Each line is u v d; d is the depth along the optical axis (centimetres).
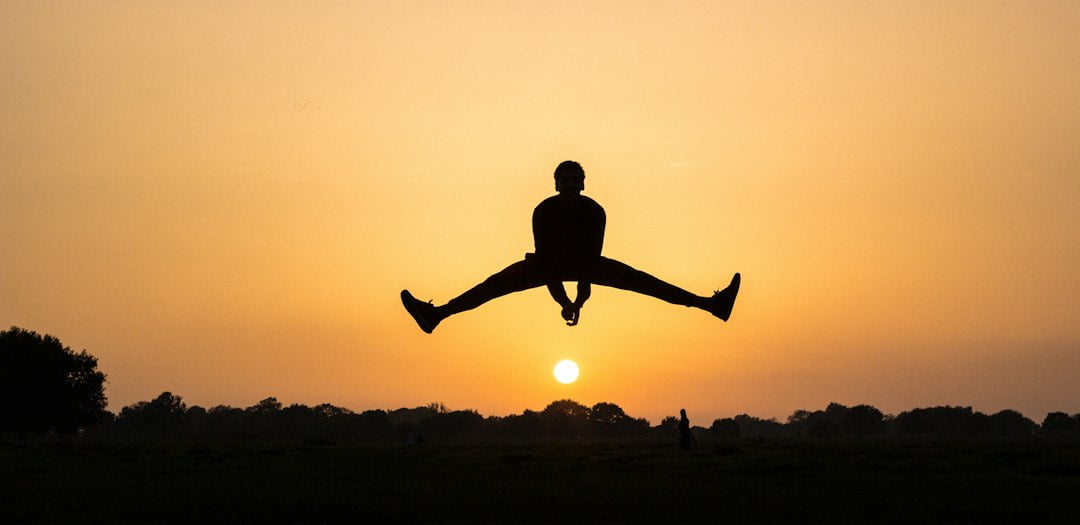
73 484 2606
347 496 2244
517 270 848
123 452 4781
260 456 4431
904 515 1806
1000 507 1908
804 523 1714
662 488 2369
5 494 2298
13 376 11400
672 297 846
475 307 847
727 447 5191
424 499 2152
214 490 2427
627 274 845
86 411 11888
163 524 1773
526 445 7525
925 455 3862
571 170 853
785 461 3422
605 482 2577
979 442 7944
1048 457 3519
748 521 1744
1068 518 1762
